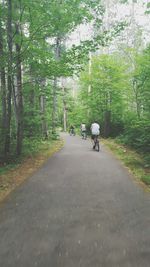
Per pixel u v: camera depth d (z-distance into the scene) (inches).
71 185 341.4
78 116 1473.9
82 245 182.5
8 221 226.7
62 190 319.0
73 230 206.7
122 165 486.9
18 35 479.5
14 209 256.4
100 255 169.6
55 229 208.7
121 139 850.8
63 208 256.8
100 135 1184.2
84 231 204.5
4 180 379.9
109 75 1053.8
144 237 194.1
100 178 379.2
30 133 740.0
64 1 466.3
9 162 516.1
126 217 232.7
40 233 202.1
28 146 655.1
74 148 735.7
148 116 629.9
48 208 257.3
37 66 515.5
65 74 525.7
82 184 345.7
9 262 163.0
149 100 685.9
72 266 158.1
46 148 712.4
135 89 940.6
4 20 497.4
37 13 466.0
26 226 215.5
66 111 1940.2
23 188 331.3
